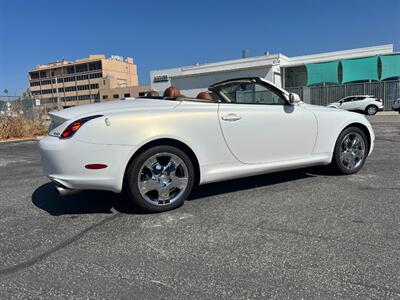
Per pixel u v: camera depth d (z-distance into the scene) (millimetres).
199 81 37156
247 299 2178
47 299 2240
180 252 2816
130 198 3600
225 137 3941
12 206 4156
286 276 2412
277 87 4465
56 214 3797
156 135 3539
